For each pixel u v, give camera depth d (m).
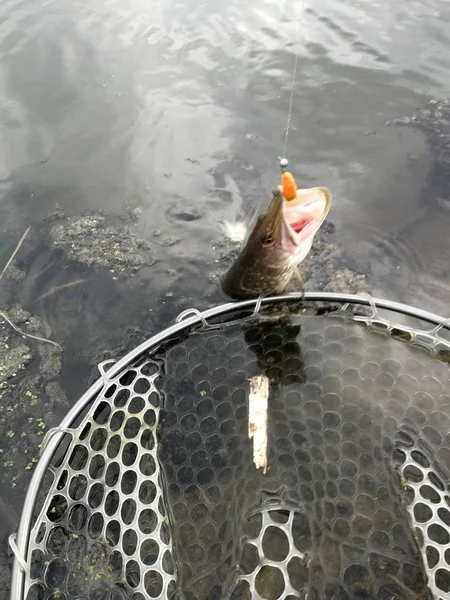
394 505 1.98
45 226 3.55
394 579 1.82
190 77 4.92
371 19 5.48
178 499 2.08
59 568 1.90
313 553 1.88
